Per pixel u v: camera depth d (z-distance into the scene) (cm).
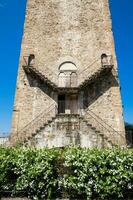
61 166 1085
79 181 1048
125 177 1031
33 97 1967
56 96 1973
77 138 1645
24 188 1060
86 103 1956
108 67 1942
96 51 2089
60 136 1658
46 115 1925
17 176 1087
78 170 1062
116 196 1035
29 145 1652
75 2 2234
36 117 1917
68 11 2211
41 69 2055
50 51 2098
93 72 2041
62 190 1064
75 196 1053
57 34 2142
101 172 1045
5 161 1082
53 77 2041
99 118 1919
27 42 2112
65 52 2095
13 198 1055
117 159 1059
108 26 2153
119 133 1864
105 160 1061
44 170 1063
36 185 1055
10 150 1133
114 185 1032
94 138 1645
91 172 1048
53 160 1085
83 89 1975
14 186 1071
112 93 1975
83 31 2148
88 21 2177
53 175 1068
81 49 2100
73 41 2122
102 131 1881
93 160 1061
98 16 2189
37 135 1666
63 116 1684
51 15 2198
